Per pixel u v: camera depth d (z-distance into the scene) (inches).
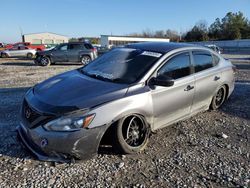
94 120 138.0
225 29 3385.8
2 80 428.5
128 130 154.9
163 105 171.3
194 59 201.9
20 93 312.0
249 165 152.3
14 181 130.8
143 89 159.9
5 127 194.5
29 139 143.8
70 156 137.7
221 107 254.1
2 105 252.4
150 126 166.9
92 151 140.6
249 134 195.9
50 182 130.8
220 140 184.2
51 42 3117.6
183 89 185.3
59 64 800.3
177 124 208.2
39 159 138.3
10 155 154.3
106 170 142.3
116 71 175.5
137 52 189.8
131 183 132.0
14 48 1133.7
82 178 134.8
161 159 155.7
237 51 1787.6
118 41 2568.9
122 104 148.0
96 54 791.7
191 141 180.9
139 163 150.3
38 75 501.0
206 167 148.8
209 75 214.4
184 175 140.4
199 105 209.6
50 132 134.0
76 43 762.2
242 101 279.1
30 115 143.3
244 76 457.7
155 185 131.2
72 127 133.9
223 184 133.9
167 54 181.9
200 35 3405.5
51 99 145.6
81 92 150.3
